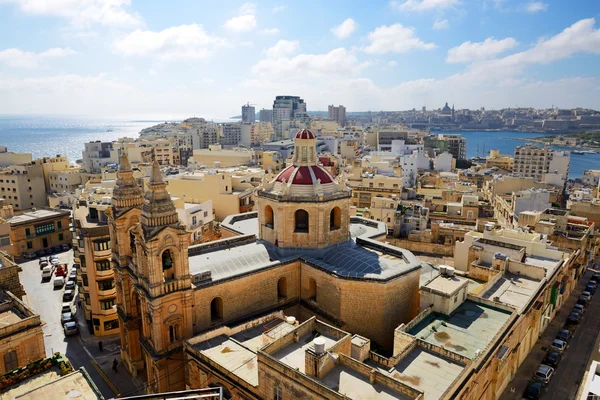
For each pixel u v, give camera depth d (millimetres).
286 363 41500
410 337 46969
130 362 61844
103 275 72250
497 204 141125
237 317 56375
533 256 78688
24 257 117125
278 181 63562
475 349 46750
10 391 41938
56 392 37125
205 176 116562
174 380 52156
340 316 56094
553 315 79438
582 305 83750
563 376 62438
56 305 87000
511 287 65750
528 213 99000
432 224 103312
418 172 194375
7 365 50125
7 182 163375
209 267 55812
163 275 49875
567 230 100000
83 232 71062
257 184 132250
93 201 84188
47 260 112875
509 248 74875
